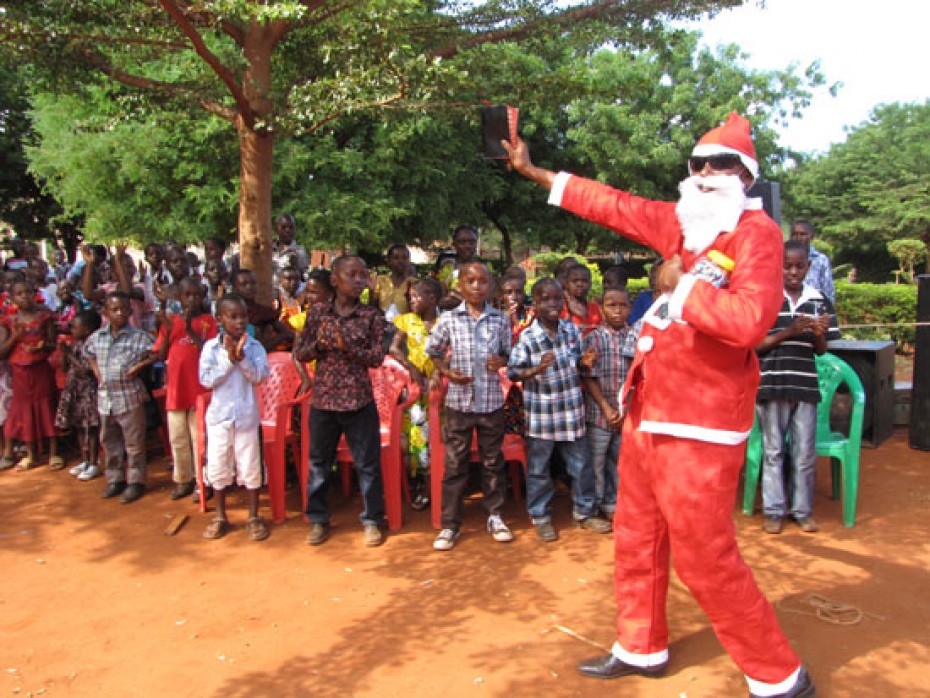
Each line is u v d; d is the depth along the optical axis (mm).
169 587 4270
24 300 6375
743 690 3188
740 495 5703
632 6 6059
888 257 32469
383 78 5145
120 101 6691
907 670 3301
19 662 3514
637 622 3277
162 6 5176
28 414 6391
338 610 3955
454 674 3328
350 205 13344
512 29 6203
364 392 4801
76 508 5559
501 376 5457
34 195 24328
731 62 21281
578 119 19547
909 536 4773
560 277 6066
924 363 6547
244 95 6070
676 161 19469
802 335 4816
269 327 6395
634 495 3240
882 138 33625
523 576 4324
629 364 5074
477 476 6133
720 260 2879
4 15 5043
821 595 3992
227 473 4984
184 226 13547
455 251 7836
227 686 3281
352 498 5711
